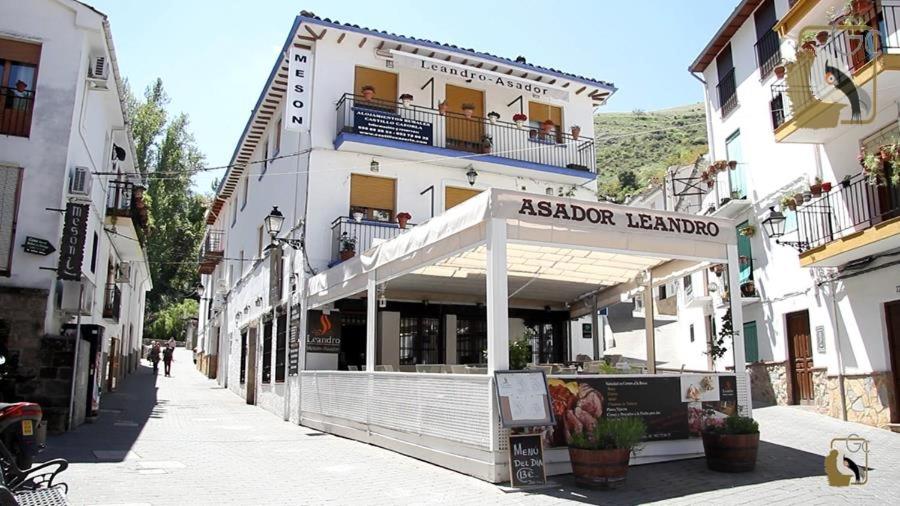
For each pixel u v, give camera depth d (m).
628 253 9.13
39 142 12.94
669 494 7.13
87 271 15.48
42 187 12.80
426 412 9.36
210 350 31.67
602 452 7.37
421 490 7.43
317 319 14.88
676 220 9.35
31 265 12.50
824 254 12.52
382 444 10.70
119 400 18.59
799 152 14.98
